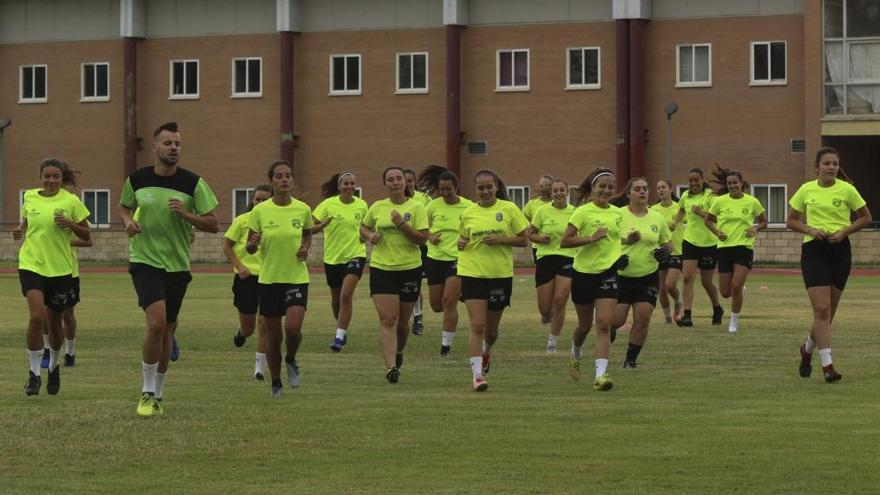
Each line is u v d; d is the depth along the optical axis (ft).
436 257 161.48
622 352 161.58
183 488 85.81
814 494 83.05
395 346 135.44
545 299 163.22
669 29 434.71
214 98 476.54
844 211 132.46
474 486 85.76
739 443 99.40
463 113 454.40
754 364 148.66
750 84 428.56
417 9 458.09
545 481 87.04
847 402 119.34
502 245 130.00
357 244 169.07
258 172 472.85
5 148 497.46
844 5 414.82
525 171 449.06
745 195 189.06
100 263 454.81
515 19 448.65
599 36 441.27
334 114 466.29
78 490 85.40
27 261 126.21
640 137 433.89
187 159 479.41
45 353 147.33
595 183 130.31
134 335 187.52
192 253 467.93
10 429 106.11
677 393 125.70
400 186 134.51
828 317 132.98
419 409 116.37
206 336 184.96
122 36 480.64
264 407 117.80
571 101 444.14
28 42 494.18
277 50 470.39
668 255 140.15
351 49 464.24
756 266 396.37
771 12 426.51
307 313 225.35
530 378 137.80
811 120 416.05
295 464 92.89
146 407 112.27
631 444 99.30
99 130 487.61
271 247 123.44
